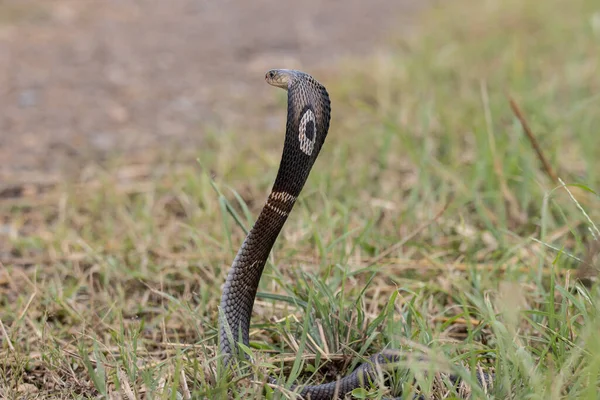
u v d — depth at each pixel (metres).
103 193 6.82
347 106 9.53
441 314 4.42
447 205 5.51
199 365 3.79
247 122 9.25
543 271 4.98
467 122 8.22
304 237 5.58
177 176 7.21
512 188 6.47
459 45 12.08
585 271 4.30
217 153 7.95
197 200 6.56
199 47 13.04
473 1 15.66
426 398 3.18
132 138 8.70
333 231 5.59
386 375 3.69
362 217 6.16
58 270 5.51
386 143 7.11
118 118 9.43
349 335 4.04
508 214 6.17
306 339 4.06
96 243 5.85
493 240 5.67
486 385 3.54
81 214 6.60
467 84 9.84
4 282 5.39
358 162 7.42
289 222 5.94
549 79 9.97
